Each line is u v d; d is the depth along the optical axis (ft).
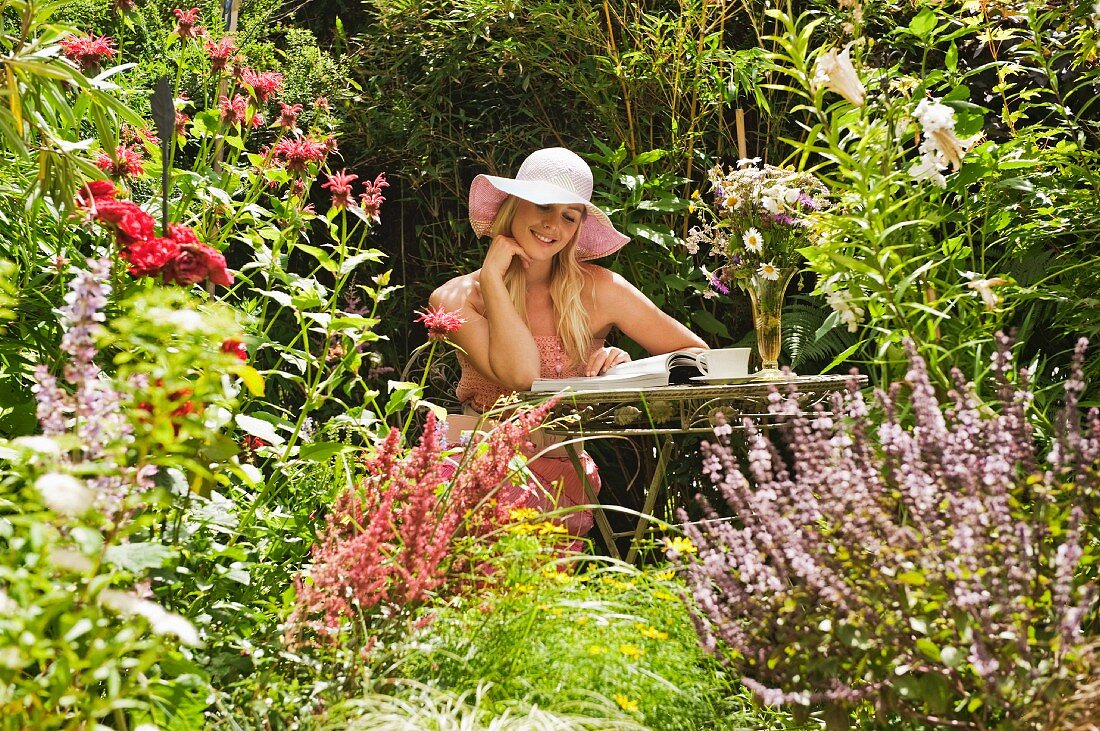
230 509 6.48
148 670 4.99
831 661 4.92
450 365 12.74
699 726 5.70
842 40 11.60
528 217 9.74
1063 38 9.62
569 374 10.04
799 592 5.05
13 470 5.23
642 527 8.23
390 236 13.34
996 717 4.61
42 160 5.98
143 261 5.54
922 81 8.20
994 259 10.04
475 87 13.06
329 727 4.84
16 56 5.96
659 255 11.93
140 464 4.63
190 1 11.57
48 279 6.62
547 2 12.01
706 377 8.86
